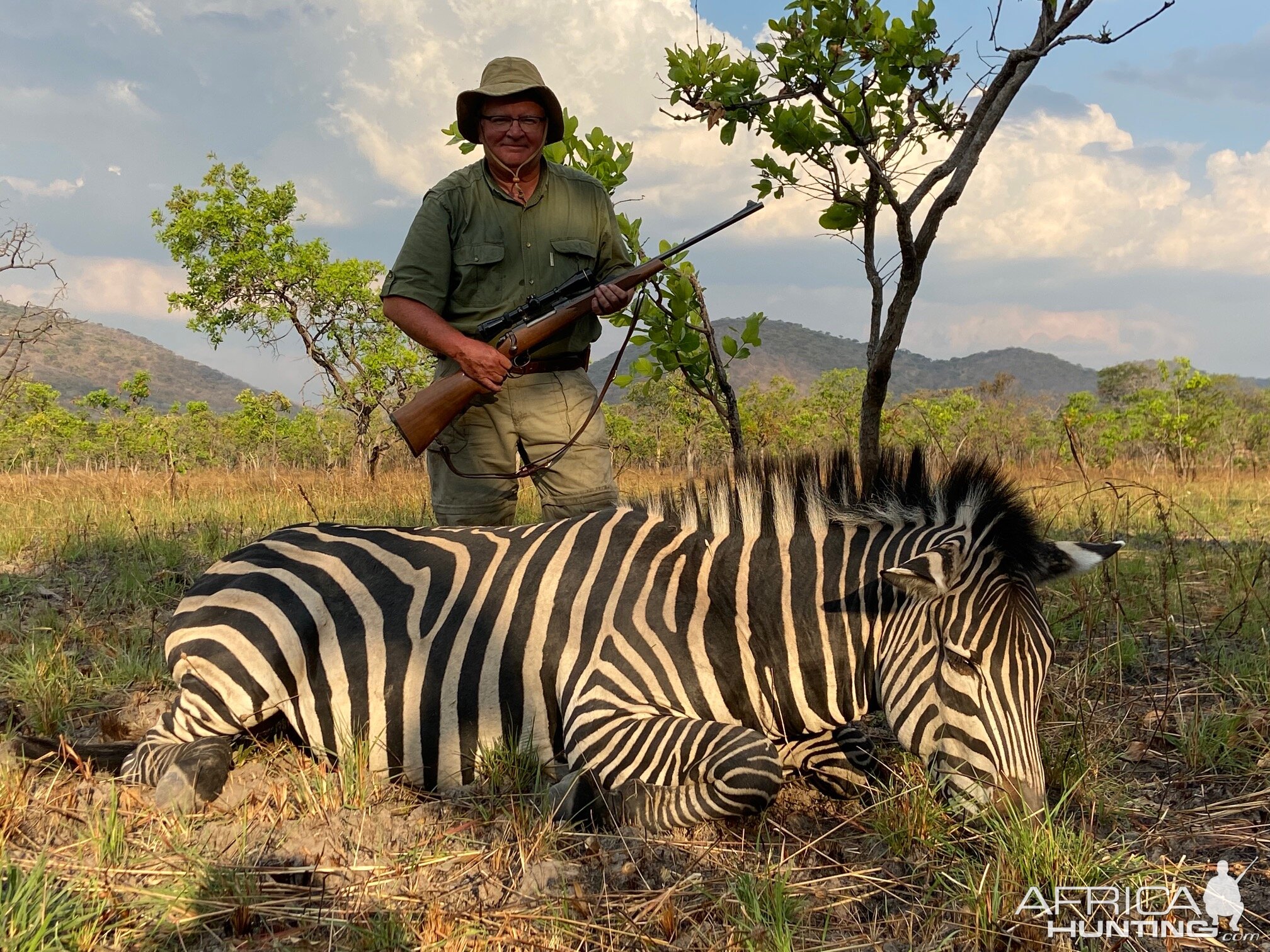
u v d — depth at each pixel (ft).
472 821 10.19
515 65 13.84
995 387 150.51
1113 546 10.09
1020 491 10.28
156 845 9.50
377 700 11.12
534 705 10.96
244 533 26.71
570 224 14.65
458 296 14.42
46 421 99.19
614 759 10.12
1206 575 21.83
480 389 13.65
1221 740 12.26
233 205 72.64
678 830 9.83
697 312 20.94
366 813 10.37
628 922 8.26
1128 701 13.91
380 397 67.82
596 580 11.18
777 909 8.23
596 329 15.11
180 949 7.91
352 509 30.78
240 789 10.80
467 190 14.15
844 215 17.62
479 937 8.09
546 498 15.29
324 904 8.56
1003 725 9.20
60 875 8.69
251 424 87.25
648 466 77.10
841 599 10.56
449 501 14.99
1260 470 72.49
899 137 17.19
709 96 17.51
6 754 10.80
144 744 11.04
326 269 70.13
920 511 10.66
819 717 10.68
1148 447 92.43
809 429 83.05
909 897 8.93
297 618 11.28
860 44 15.66
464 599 11.37
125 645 16.10
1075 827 10.25
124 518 29.76
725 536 11.31
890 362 16.60
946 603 9.59
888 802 10.22
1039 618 9.59
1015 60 14.71
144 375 111.96
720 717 10.66
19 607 18.65
